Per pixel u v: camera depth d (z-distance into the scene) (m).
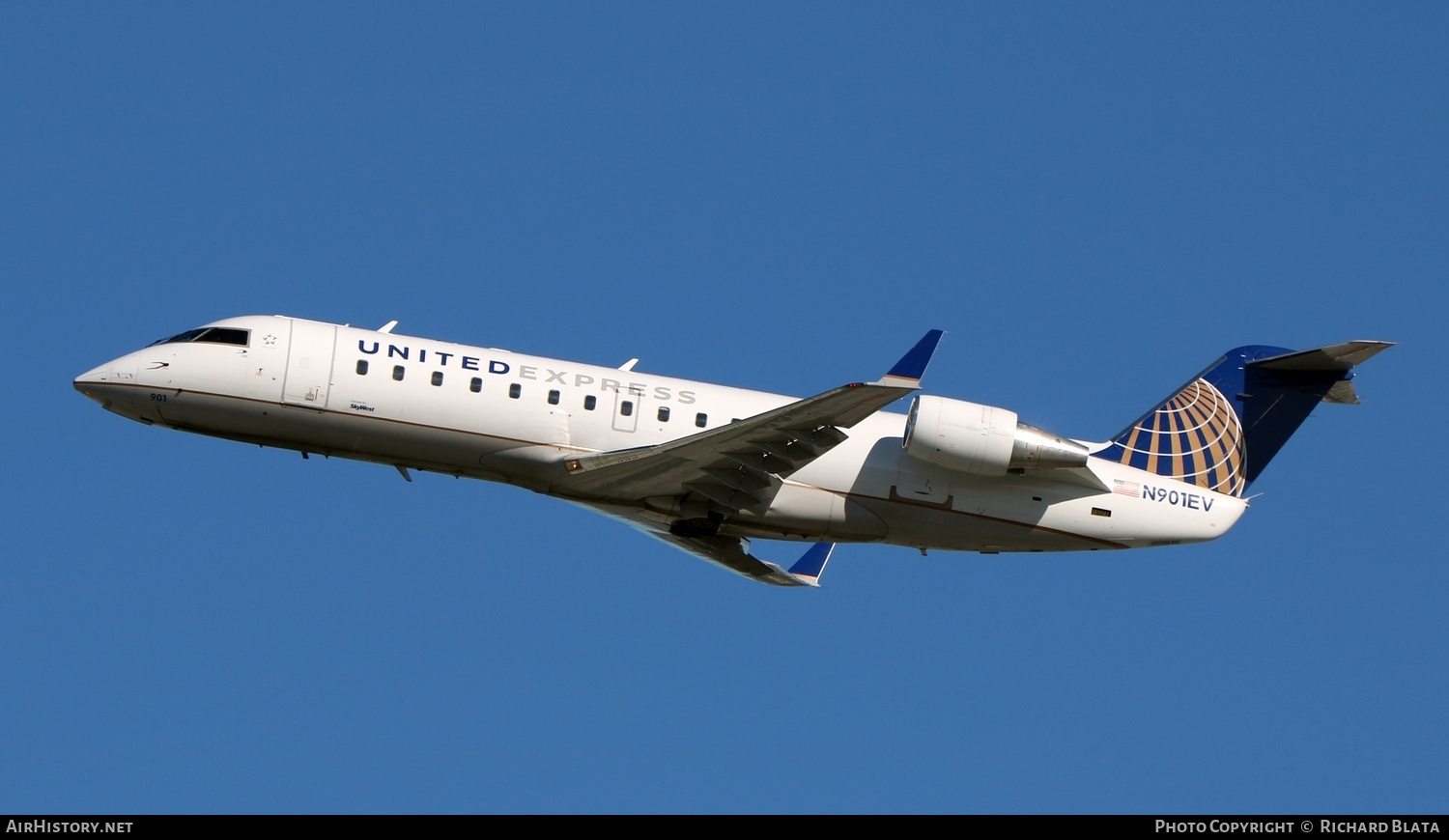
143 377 105.62
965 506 111.81
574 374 109.00
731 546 114.69
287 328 107.50
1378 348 114.00
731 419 109.44
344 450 107.94
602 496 109.12
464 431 106.50
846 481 110.38
